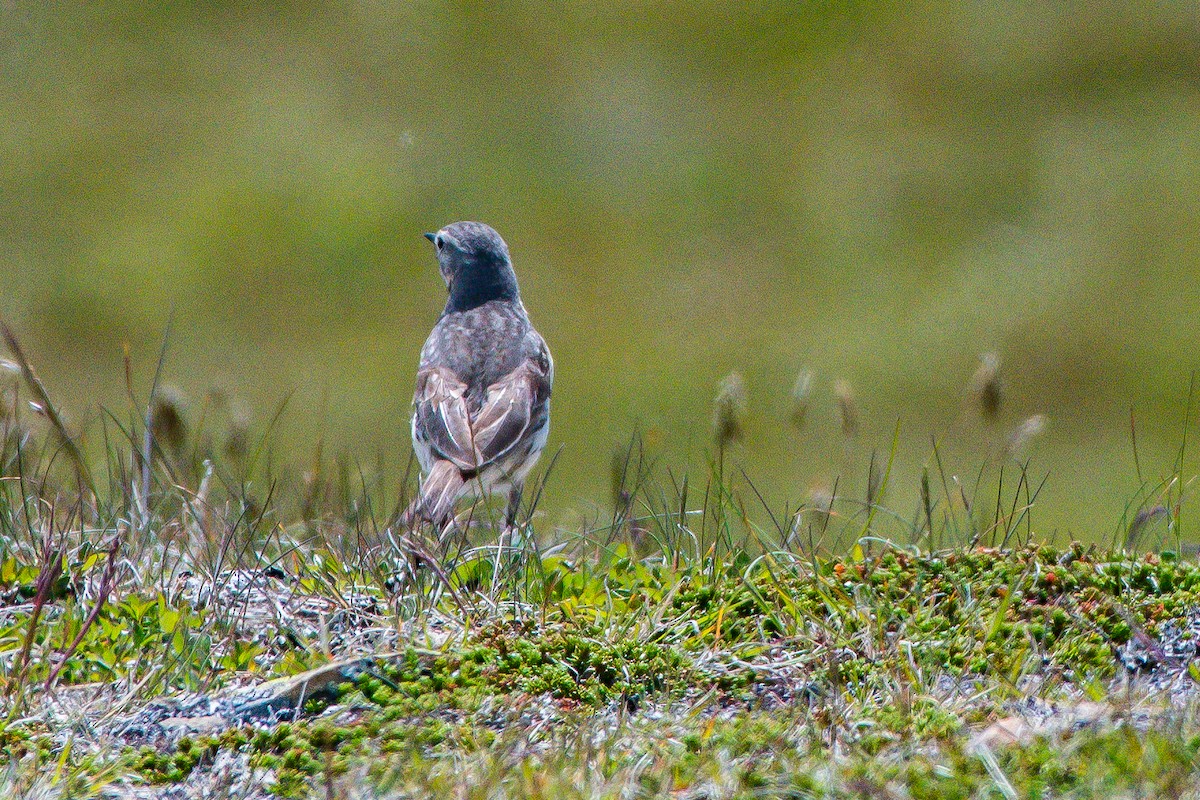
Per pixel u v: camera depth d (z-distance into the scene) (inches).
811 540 319.9
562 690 266.8
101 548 326.3
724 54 1189.7
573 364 876.6
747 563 315.0
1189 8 1150.3
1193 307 909.8
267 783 235.3
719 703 265.1
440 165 1064.2
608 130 1122.7
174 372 866.1
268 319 928.3
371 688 263.4
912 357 871.1
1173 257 944.9
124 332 906.7
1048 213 1011.3
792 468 735.7
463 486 375.2
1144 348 879.1
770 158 1079.6
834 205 1031.6
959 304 920.9
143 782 237.5
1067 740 223.3
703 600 298.5
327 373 864.9
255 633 294.0
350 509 360.5
